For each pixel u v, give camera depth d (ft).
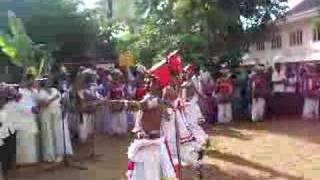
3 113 35.81
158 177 25.77
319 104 66.18
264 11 77.05
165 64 27.53
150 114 25.91
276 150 43.86
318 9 84.28
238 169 37.24
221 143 47.47
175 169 27.63
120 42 102.89
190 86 36.06
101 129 55.16
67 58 98.58
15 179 35.14
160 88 26.71
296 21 94.07
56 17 93.15
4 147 35.55
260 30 77.20
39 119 38.86
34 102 38.29
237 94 66.80
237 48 75.31
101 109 54.24
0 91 37.09
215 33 74.02
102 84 55.36
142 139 25.88
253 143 47.34
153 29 79.30
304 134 51.98
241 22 76.33
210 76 67.36
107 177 35.68
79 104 47.65
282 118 66.18
